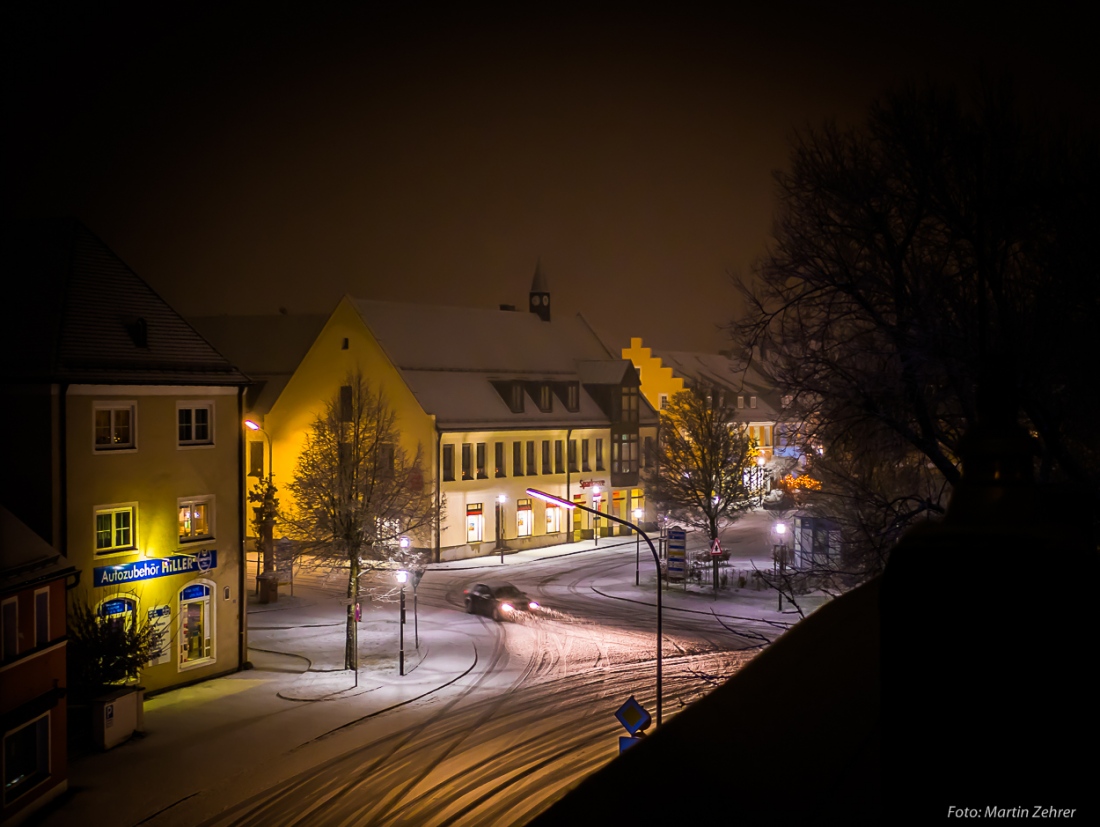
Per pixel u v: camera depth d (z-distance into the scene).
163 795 22.94
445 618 44.41
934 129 14.74
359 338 62.69
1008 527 1.35
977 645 1.24
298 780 23.81
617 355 79.81
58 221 34.28
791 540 51.41
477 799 22.30
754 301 16.89
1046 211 13.92
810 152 16.25
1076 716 1.20
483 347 69.62
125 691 27.14
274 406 66.25
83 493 29.84
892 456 17.02
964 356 14.35
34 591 23.00
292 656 37.47
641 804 1.56
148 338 33.25
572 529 70.31
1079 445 14.36
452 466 61.50
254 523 64.62
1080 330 13.49
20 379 29.02
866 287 15.81
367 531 36.69
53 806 22.36
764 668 2.21
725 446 54.16
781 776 1.62
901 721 1.29
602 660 36.28
